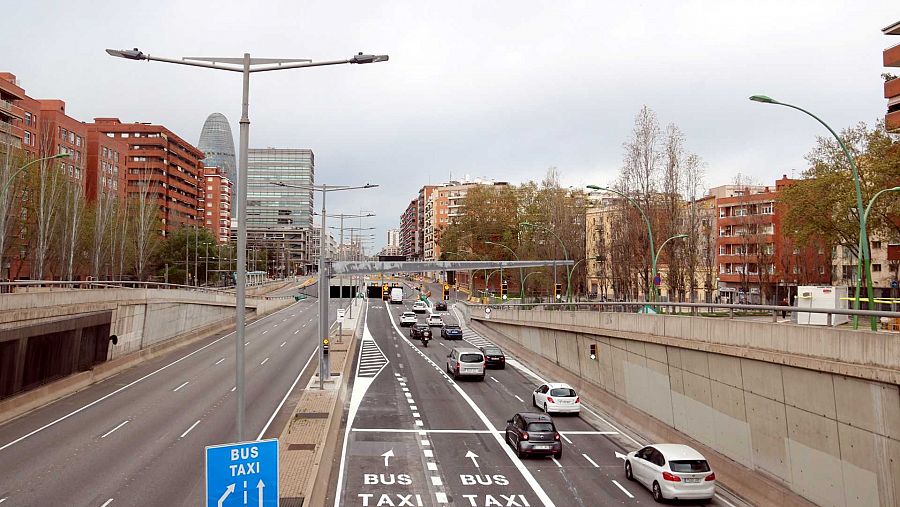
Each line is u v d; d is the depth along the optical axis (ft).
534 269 292.20
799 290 112.88
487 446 84.84
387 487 67.26
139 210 296.71
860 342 52.19
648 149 175.63
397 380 137.59
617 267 207.92
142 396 110.52
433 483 68.85
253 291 371.76
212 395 111.96
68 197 216.13
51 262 238.27
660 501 63.26
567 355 137.28
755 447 67.67
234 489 28.37
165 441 80.69
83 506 56.95
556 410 104.27
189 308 194.70
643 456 68.49
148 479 65.10
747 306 67.97
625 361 103.24
